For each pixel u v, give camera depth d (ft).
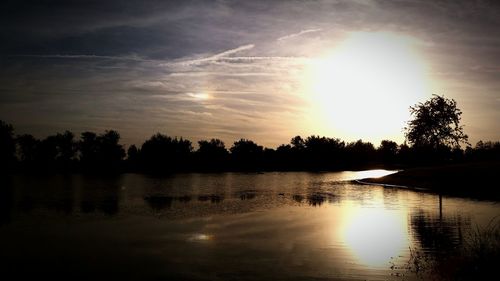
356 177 376.48
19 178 380.58
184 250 72.95
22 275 59.06
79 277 57.88
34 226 101.19
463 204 133.39
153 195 191.01
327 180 320.29
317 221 103.76
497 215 106.63
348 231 88.89
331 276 56.18
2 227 99.96
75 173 506.89
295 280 54.80
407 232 85.87
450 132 309.63
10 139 495.82
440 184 197.57
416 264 60.13
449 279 51.83
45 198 178.19
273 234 86.99
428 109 312.71
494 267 52.47
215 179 352.69
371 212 118.83
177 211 129.39
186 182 305.32
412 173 248.93
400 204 138.10
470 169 212.64
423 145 320.91
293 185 258.37
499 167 206.08
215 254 69.56
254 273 58.29
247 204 148.66
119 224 103.35
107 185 270.87
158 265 63.21
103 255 70.03
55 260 66.95
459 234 81.82
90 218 114.83
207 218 112.57
